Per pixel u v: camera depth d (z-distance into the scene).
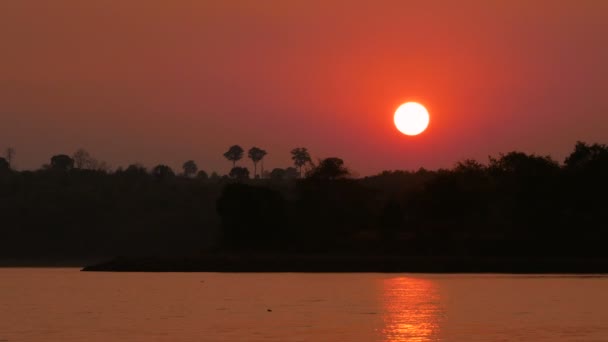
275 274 151.12
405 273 154.88
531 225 173.50
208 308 82.62
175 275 148.25
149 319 72.62
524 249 165.25
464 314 76.94
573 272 152.75
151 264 166.62
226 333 63.31
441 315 76.12
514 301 90.38
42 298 95.12
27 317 74.25
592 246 164.25
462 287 112.75
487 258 160.25
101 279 135.00
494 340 59.62
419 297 96.50
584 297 95.12
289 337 61.25
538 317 74.00
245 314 76.94
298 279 133.75
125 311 79.50
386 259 159.75
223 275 147.25
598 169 178.25
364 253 171.00
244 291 105.75
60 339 60.06
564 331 64.19
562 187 176.75
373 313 78.00
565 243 166.00
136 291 106.12
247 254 172.25
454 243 169.88
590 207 177.62
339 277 139.62
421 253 168.62
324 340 60.00
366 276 143.62
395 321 71.38
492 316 75.06
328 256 167.88
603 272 151.88
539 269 153.50
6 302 89.56
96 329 65.56
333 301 91.00
